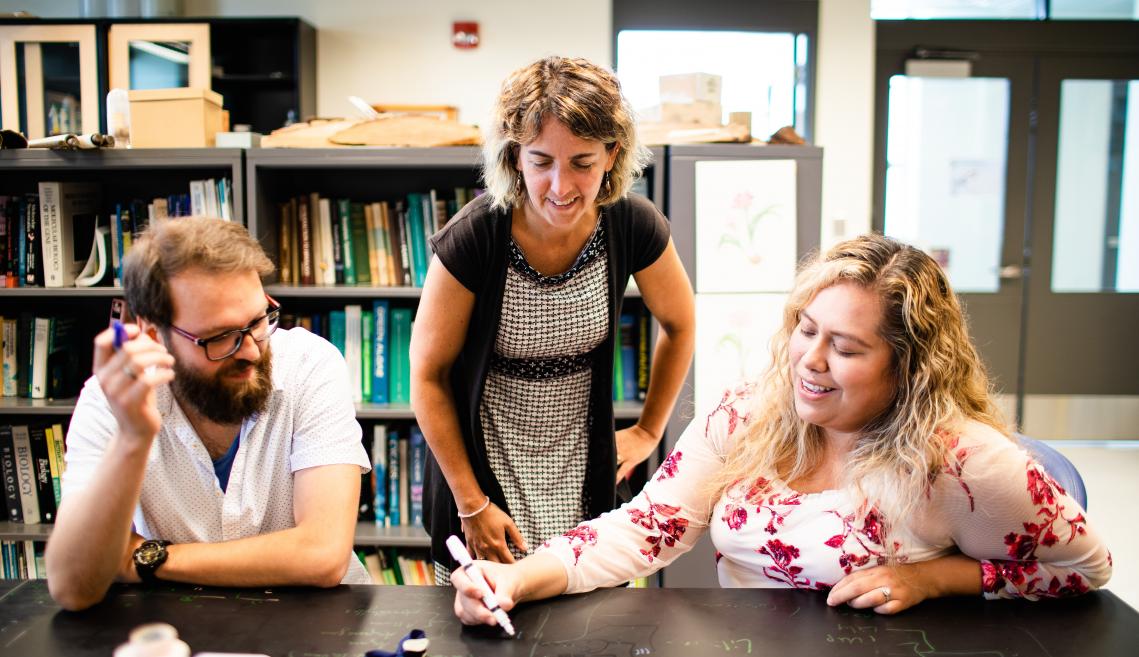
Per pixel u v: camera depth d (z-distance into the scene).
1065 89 4.76
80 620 1.10
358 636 1.07
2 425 2.63
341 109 4.49
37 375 2.69
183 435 1.29
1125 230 4.86
